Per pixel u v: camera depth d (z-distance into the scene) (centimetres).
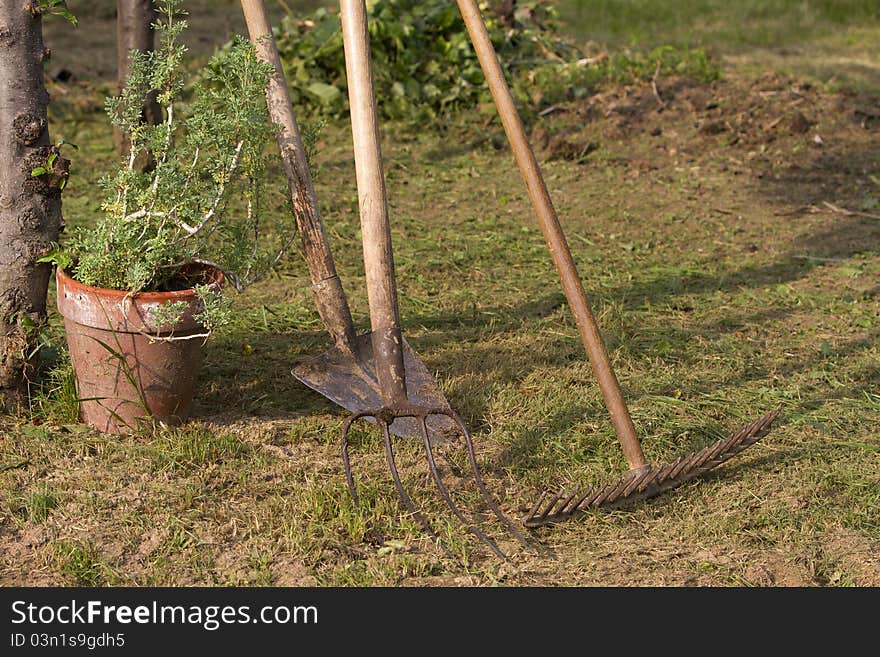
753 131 1041
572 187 926
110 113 478
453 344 610
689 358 603
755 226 841
